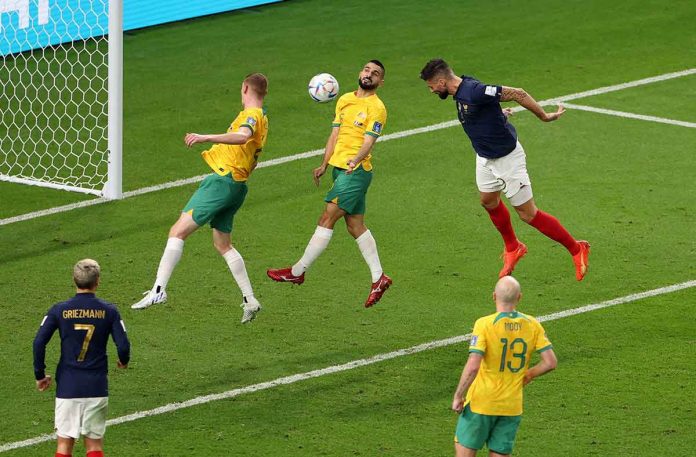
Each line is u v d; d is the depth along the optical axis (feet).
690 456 102.01
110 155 165.37
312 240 125.70
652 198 163.63
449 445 104.88
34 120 195.72
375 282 127.44
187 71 219.20
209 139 114.52
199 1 253.03
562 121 194.08
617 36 237.25
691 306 131.95
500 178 124.98
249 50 230.89
